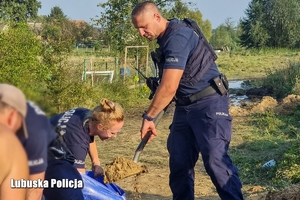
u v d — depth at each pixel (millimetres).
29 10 44281
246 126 11602
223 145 4512
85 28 37406
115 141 10477
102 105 3910
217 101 4570
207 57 4562
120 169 4223
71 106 11695
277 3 55562
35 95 2467
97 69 20078
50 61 11633
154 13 4453
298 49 53094
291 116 12281
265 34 56344
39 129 2438
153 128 4508
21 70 9344
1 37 9961
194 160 4887
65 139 3865
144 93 17609
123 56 21078
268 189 6500
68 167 3688
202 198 6203
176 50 4352
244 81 23203
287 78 18469
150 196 6453
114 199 4059
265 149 8953
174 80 4332
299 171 6875
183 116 4711
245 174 7387
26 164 2334
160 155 8961
